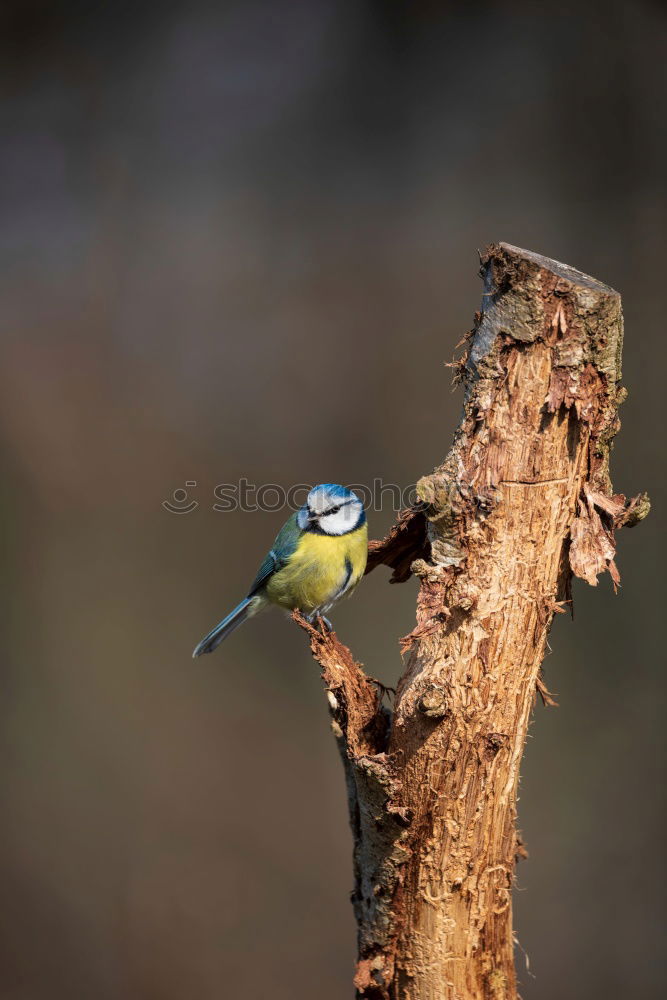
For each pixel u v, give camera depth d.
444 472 4.46
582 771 10.76
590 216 12.56
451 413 12.48
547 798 10.68
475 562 4.41
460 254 12.95
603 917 9.93
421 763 4.38
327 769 11.62
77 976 9.91
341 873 10.80
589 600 11.31
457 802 4.38
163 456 13.06
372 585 12.01
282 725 11.97
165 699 12.18
